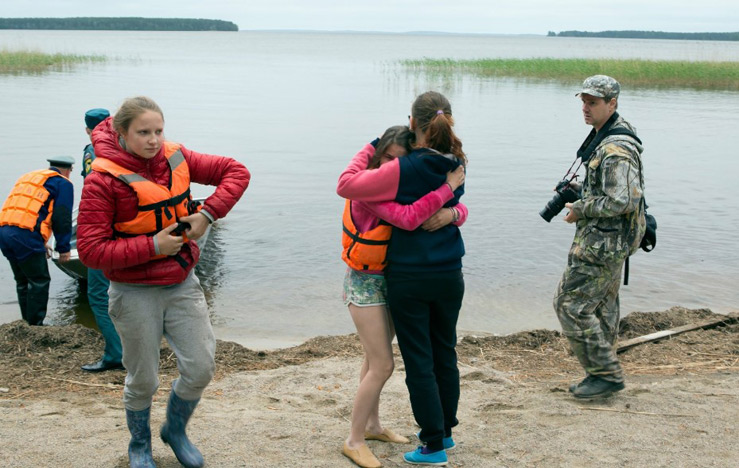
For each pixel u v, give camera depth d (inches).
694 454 145.7
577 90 1483.8
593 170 167.6
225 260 371.6
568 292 177.0
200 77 1787.6
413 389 135.7
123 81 1520.7
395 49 5541.3
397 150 135.1
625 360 219.6
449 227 136.0
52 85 1349.7
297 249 392.8
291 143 767.1
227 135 812.6
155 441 152.3
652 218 183.6
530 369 215.8
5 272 345.4
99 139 121.0
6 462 136.7
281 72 2101.4
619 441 151.9
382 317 137.8
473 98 1294.3
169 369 212.1
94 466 136.4
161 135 120.2
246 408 176.9
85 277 320.5
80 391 191.6
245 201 502.6
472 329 280.8
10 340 220.7
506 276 348.2
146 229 121.1
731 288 335.3
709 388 187.9
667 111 1104.8
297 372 208.1
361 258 135.0
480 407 176.7
